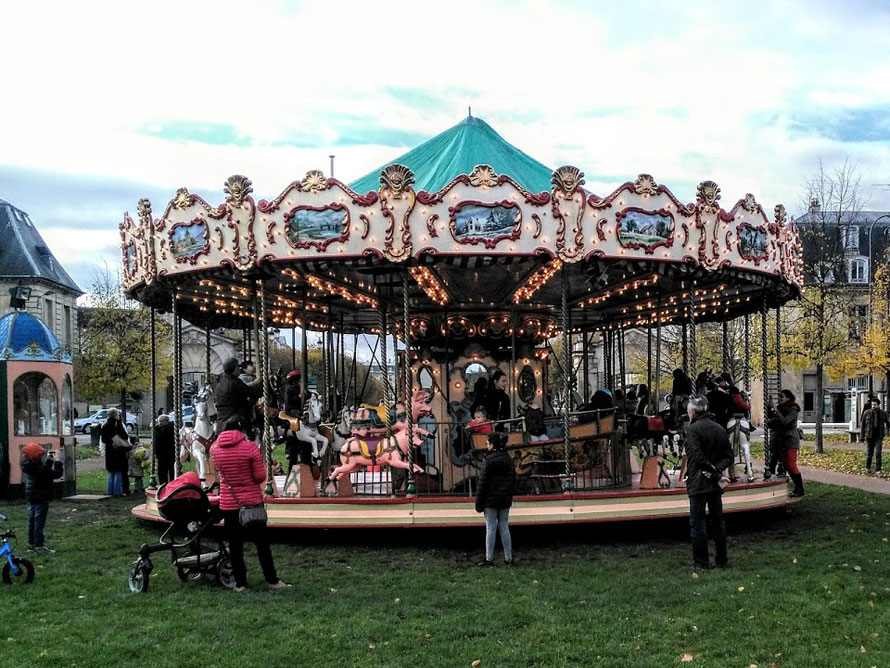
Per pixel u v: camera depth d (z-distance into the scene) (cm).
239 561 880
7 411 1742
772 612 768
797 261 1445
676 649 675
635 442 1335
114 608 818
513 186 1091
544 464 1234
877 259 3878
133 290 1430
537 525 1144
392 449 1168
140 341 3978
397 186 1082
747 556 1025
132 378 3950
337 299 1653
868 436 2094
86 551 1120
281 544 1148
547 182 1359
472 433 1212
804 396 4816
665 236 1144
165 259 1253
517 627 741
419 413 1245
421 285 1321
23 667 646
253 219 1133
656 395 1805
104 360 3953
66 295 5844
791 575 915
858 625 727
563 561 1019
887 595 823
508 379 1423
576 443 1262
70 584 922
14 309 1900
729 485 1251
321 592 869
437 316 1418
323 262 1129
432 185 1309
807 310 3009
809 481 1855
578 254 1102
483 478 994
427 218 1088
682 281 1351
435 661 653
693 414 976
